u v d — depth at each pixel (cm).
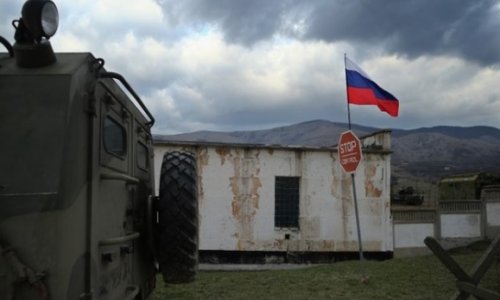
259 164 1684
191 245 420
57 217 256
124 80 337
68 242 262
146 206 459
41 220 255
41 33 275
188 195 418
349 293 904
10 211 254
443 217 1927
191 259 424
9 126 268
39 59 281
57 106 271
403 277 1061
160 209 420
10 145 264
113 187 346
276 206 1698
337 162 1739
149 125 522
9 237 253
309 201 1716
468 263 1257
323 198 1725
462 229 1947
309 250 1703
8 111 271
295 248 1692
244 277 1109
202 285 986
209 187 1652
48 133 267
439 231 1914
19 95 272
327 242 1719
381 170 1781
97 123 308
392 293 900
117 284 352
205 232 1648
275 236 1683
